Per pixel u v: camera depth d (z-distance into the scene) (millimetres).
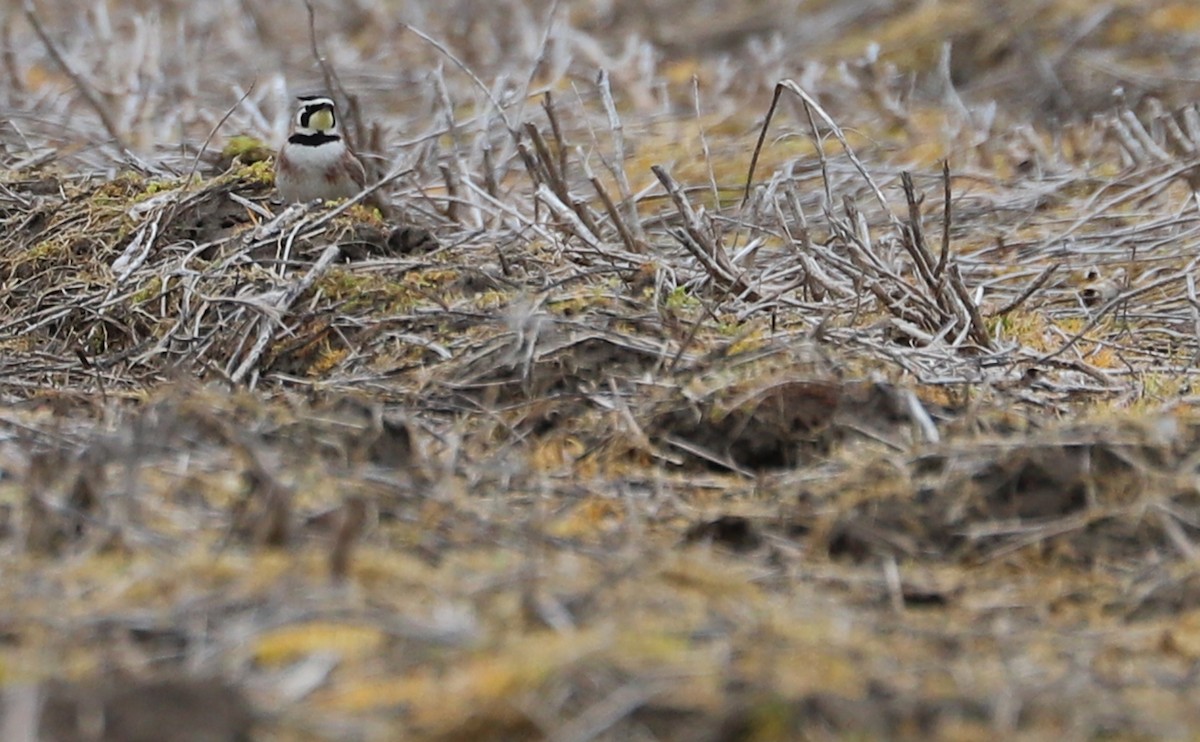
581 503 9008
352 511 7469
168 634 7008
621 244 14492
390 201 14883
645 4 28156
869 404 10000
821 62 24141
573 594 7395
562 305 11875
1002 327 13047
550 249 13523
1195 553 8383
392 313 12117
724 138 20859
